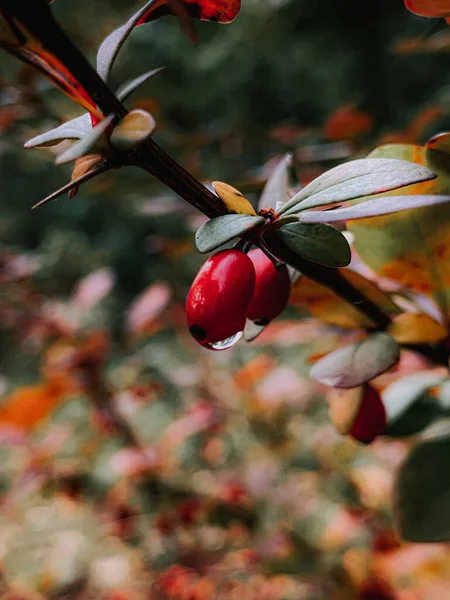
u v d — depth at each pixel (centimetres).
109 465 34
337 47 102
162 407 41
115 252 102
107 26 54
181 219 53
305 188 11
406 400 15
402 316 13
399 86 91
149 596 33
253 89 100
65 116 26
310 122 103
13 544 46
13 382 67
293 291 13
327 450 40
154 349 52
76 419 40
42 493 40
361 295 13
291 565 31
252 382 39
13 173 109
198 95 96
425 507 13
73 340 33
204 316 11
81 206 104
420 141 25
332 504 37
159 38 96
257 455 41
